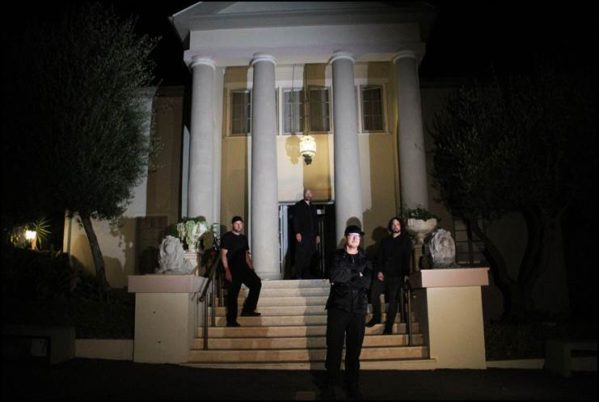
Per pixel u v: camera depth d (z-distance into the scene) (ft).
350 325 20.52
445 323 27.45
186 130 48.39
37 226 41.70
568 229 44.16
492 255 40.96
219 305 34.63
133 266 45.52
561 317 37.86
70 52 38.32
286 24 43.55
